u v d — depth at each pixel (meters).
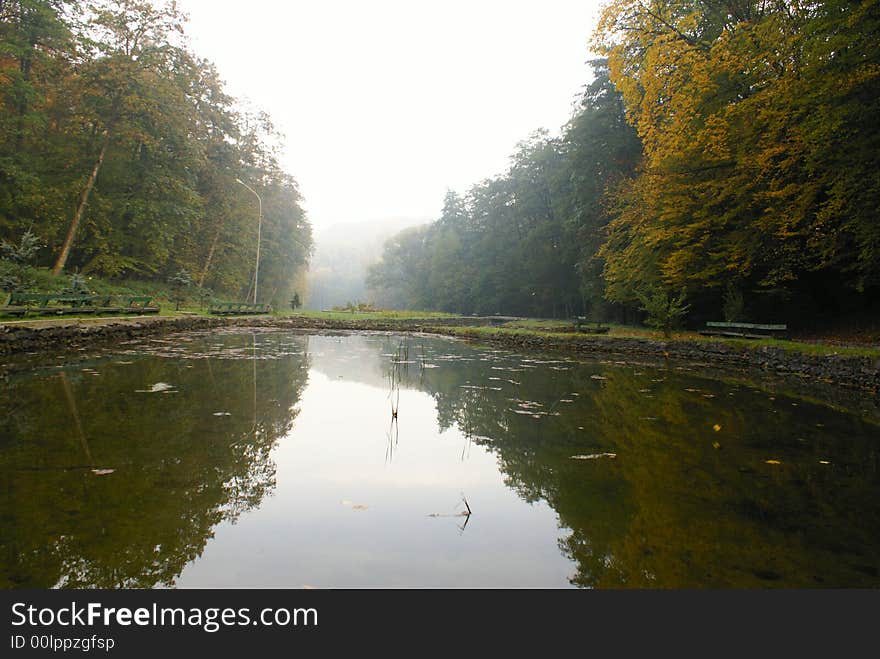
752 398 7.08
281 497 3.21
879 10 9.03
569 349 14.95
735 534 2.78
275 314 28.09
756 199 13.14
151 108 20.84
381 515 2.97
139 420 4.95
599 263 26.27
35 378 7.08
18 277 14.84
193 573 2.28
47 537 2.53
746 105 12.73
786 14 12.52
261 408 5.79
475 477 3.70
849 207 10.75
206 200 29.34
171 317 16.53
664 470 3.90
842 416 5.91
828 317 15.33
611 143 24.12
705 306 18.91
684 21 15.09
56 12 18.27
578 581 2.30
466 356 12.80
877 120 9.92
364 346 15.18
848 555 2.55
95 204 21.50
